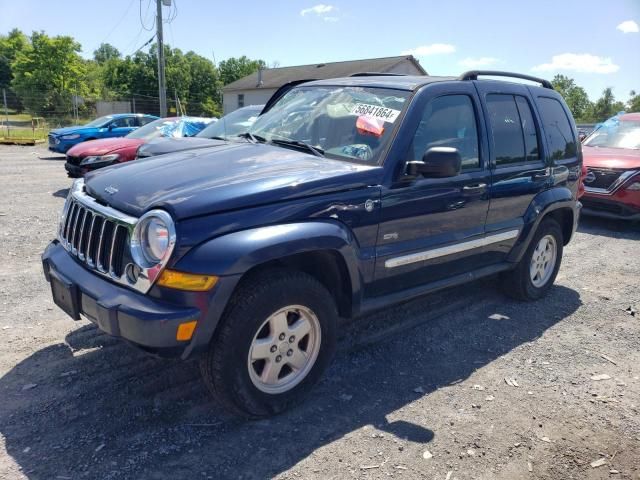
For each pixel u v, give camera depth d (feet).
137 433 10.16
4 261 19.25
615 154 30.86
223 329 9.80
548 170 17.08
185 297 9.28
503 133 15.55
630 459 10.25
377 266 12.16
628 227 31.01
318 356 11.27
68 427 10.24
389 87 13.70
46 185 36.86
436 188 13.09
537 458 10.11
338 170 11.48
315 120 13.85
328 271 11.76
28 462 9.26
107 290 9.89
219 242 9.47
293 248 10.15
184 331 9.26
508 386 12.62
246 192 10.04
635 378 13.37
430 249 13.23
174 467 9.32
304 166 11.57
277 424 10.68
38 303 15.70
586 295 19.15
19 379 11.76
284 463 9.58
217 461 9.53
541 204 16.75
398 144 12.32
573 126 19.07
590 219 33.17
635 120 34.76
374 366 13.21
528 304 17.93
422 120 13.06
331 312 11.22
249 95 156.87
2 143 79.51
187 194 9.80
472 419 11.21
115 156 32.07
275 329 10.51
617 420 11.50
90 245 10.54
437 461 9.85
